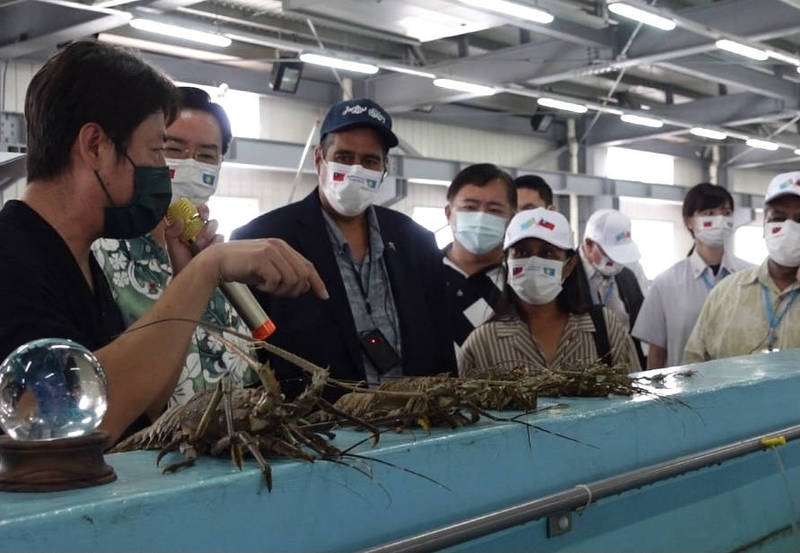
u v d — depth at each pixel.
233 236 2.31
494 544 1.41
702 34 7.77
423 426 1.39
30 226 1.36
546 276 2.50
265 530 1.10
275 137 10.43
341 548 1.18
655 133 12.74
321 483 1.16
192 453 1.11
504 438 1.42
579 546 1.58
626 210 15.14
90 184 1.39
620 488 1.52
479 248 3.12
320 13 7.30
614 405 1.66
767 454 2.08
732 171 16.33
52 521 0.90
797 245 2.91
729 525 1.97
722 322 3.15
